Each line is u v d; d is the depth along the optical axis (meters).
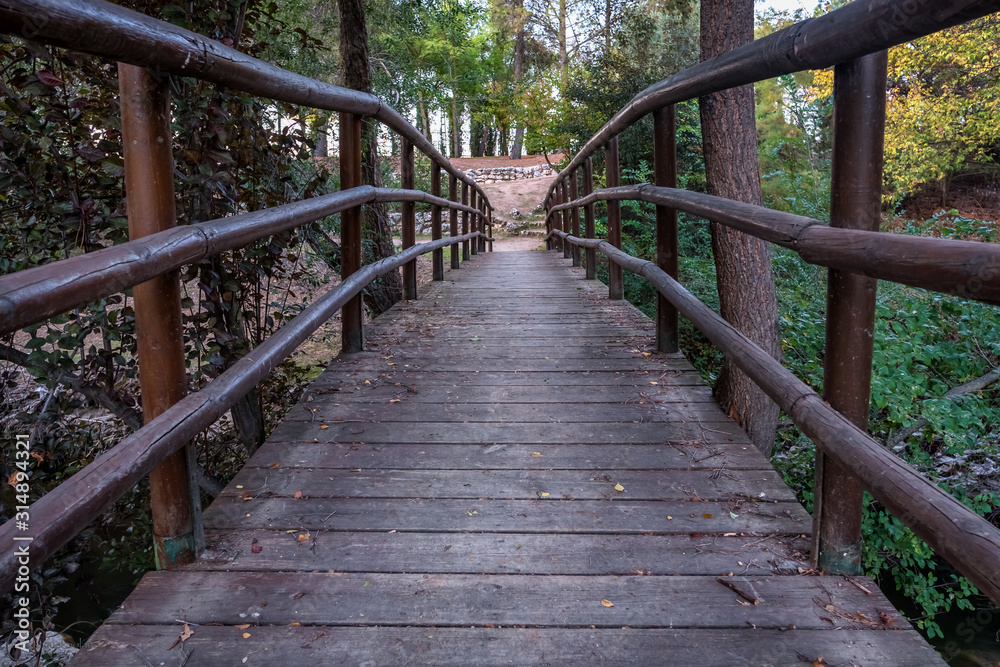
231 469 3.89
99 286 1.17
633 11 12.62
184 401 1.59
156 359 1.63
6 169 2.35
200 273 2.72
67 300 1.08
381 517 1.95
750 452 2.35
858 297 1.54
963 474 4.00
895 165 10.94
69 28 1.13
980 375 3.73
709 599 1.57
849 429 1.44
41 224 2.58
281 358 2.13
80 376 2.81
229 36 2.90
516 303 5.20
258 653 1.40
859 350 1.55
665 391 2.97
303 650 1.41
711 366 5.89
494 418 2.69
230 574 1.68
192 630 1.47
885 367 3.40
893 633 1.44
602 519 1.94
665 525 1.90
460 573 1.69
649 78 12.45
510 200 19.12
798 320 4.47
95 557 3.72
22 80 2.15
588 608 1.54
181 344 1.68
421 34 9.24
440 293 5.78
